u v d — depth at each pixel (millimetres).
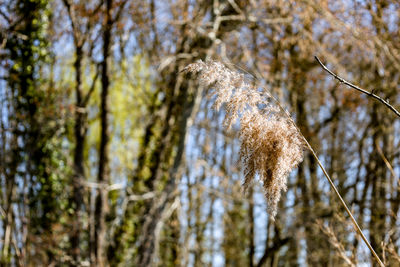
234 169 13812
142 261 11781
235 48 12844
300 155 2740
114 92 17953
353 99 12406
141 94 17250
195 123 15508
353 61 11828
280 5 11367
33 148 12344
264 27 12891
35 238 11773
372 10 10156
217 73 2807
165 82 15859
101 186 12727
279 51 13031
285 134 2711
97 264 12766
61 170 13039
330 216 11328
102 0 12633
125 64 16297
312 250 10250
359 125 13664
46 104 12477
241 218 17891
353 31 10219
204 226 16922
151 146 16547
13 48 12250
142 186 16266
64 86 13633
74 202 13000
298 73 12695
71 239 12734
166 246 15492
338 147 14273
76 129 13617
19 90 12328
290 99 14023
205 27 12508
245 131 2742
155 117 17062
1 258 11844
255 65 12109
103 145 14188
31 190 12539
